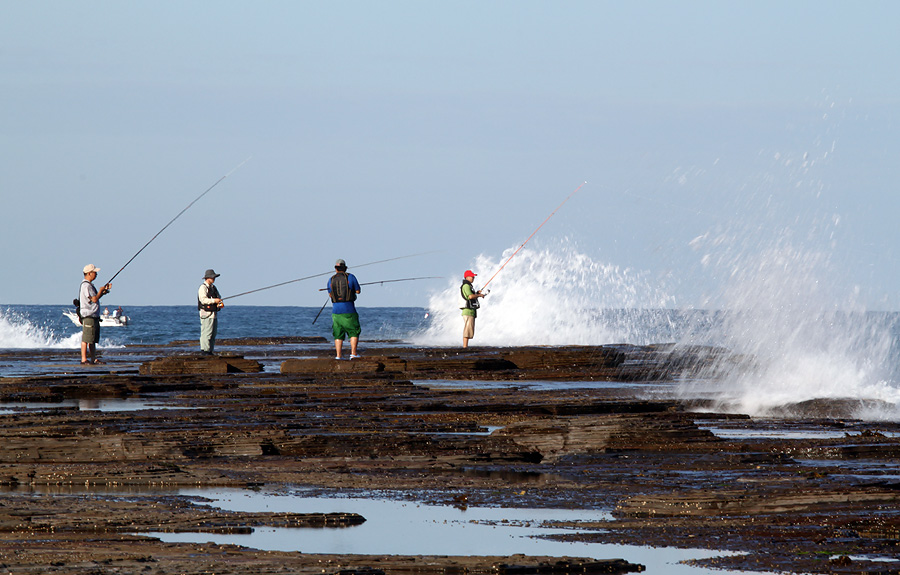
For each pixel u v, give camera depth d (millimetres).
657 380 79250
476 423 48844
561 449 40562
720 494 29531
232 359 81000
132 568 21625
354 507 29297
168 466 35344
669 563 23016
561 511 28734
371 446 39844
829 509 28047
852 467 36312
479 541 25094
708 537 25328
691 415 52031
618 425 42719
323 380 70688
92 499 29984
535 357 84062
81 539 24766
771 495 29297
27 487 32562
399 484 32906
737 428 48438
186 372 79875
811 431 47281
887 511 27656
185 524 26484
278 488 32281
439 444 40188
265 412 52969
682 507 28469
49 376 69312
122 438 39469
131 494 31172
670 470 35625
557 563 22609
